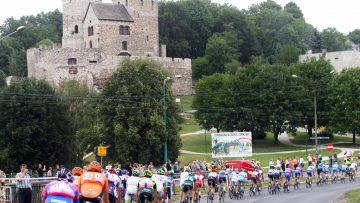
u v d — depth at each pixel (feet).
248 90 399.44
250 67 411.54
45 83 299.58
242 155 255.29
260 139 419.13
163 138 270.87
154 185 93.15
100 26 494.59
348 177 236.43
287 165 218.79
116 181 87.25
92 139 277.23
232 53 626.64
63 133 286.46
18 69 597.52
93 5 500.74
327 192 170.30
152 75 286.66
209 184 140.87
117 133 266.77
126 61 291.79
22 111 271.28
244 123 393.91
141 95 280.72
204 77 453.17
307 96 403.13
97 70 472.03
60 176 66.59
